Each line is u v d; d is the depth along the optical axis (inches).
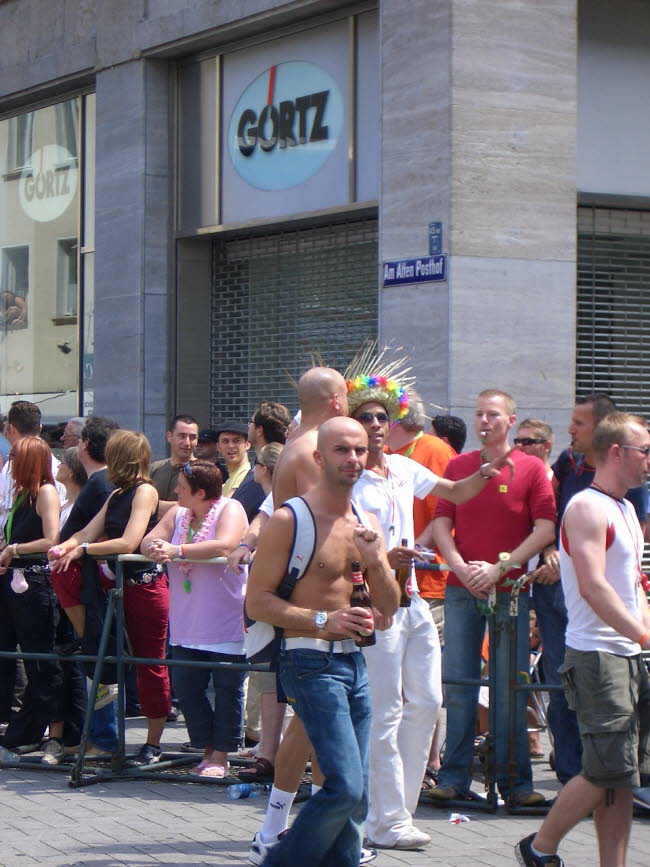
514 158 617.6
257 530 403.5
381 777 340.8
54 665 439.2
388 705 341.7
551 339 625.6
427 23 615.8
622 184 664.4
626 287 673.0
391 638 342.0
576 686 292.4
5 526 460.4
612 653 290.4
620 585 292.0
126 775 417.1
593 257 663.8
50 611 447.8
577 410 384.8
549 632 386.6
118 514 426.9
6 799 391.9
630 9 667.4
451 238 604.1
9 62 895.7
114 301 801.6
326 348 718.5
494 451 383.6
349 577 281.6
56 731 445.4
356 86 681.0
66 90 863.7
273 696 408.8
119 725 418.6
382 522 344.2
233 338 780.0
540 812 374.3
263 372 759.7
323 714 273.4
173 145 789.9
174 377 788.0
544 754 462.9
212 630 414.3
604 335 663.8
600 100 660.1
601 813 290.8
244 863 325.7
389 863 326.0
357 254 701.9
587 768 287.9
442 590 442.0
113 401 803.4
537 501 380.2
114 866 323.0
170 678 512.7
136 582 426.9
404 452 436.8
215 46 757.9
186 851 336.2
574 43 630.5
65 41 844.0
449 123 605.3
